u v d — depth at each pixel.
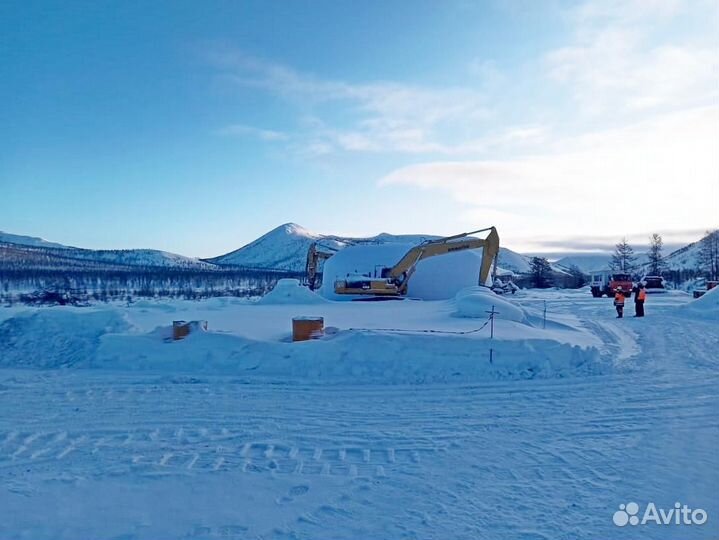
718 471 6.67
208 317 20.77
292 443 7.76
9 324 15.40
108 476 6.58
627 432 8.23
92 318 15.48
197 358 13.29
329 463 6.99
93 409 9.57
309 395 10.62
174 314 22.27
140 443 7.78
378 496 6.00
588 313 30.14
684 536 5.12
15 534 5.20
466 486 6.25
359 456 7.25
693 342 17.58
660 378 12.12
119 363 13.40
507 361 12.80
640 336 19.20
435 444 7.70
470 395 10.64
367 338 13.24
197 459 7.14
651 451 7.38
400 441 7.84
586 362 13.27
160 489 6.21
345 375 12.39
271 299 29.70
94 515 5.59
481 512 5.62
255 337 15.03
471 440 7.88
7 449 7.54
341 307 27.06
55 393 10.73
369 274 39.97
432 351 12.95
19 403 9.97
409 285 39.19
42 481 6.44
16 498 5.98
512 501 5.87
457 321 18.77
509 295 55.97
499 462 7.00
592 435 8.09
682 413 9.30
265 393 10.76
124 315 15.80
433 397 10.48
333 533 5.21
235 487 6.25
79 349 14.28
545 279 97.50
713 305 27.67
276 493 6.09
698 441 7.80
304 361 12.86
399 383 11.73
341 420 8.91
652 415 9.17
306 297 29.70
